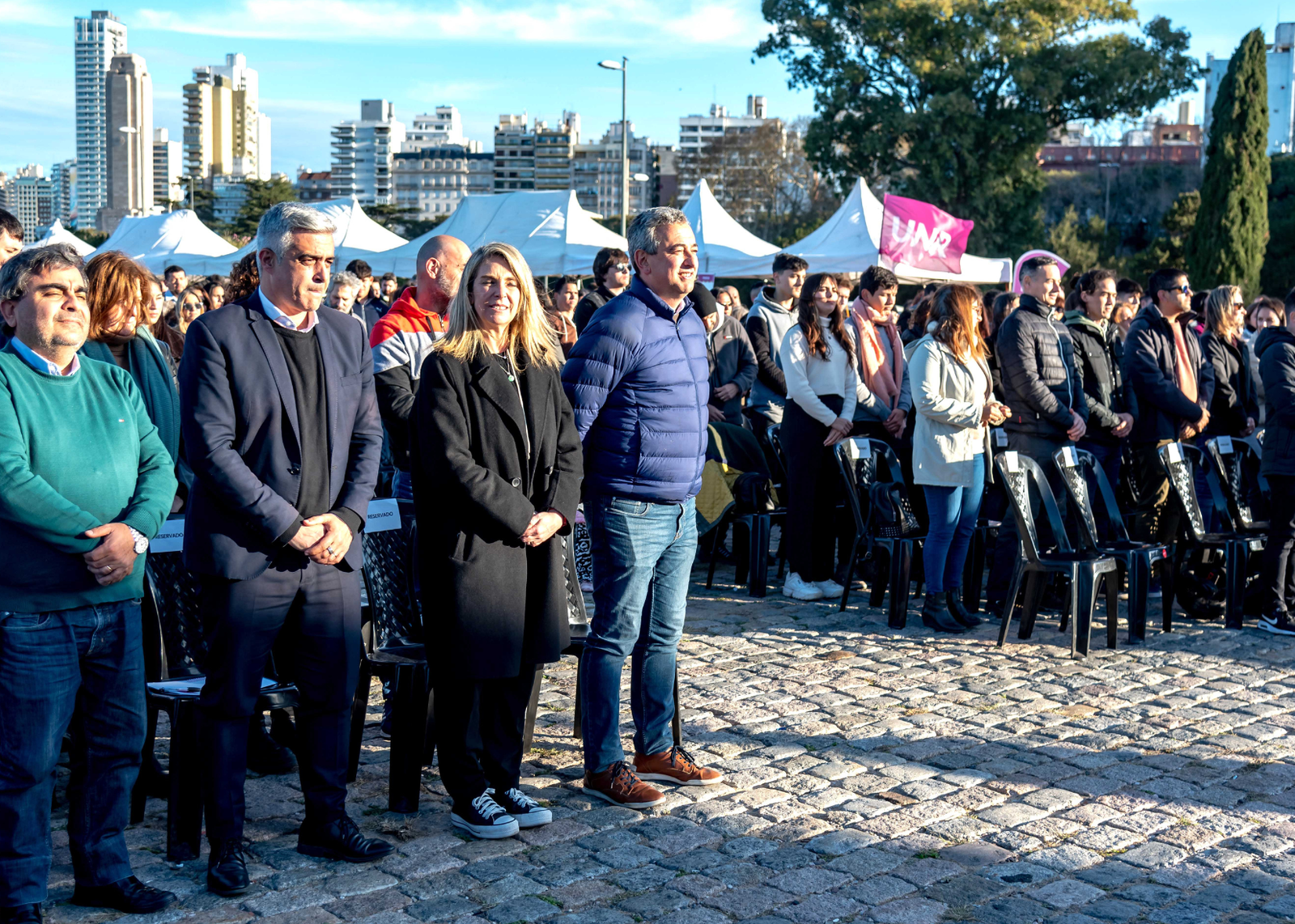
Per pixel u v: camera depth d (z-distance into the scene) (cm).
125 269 384
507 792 358
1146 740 441
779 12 3697
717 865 331
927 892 315
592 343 365
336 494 327
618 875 324
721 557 767
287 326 319
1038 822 362
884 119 3491
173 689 351
